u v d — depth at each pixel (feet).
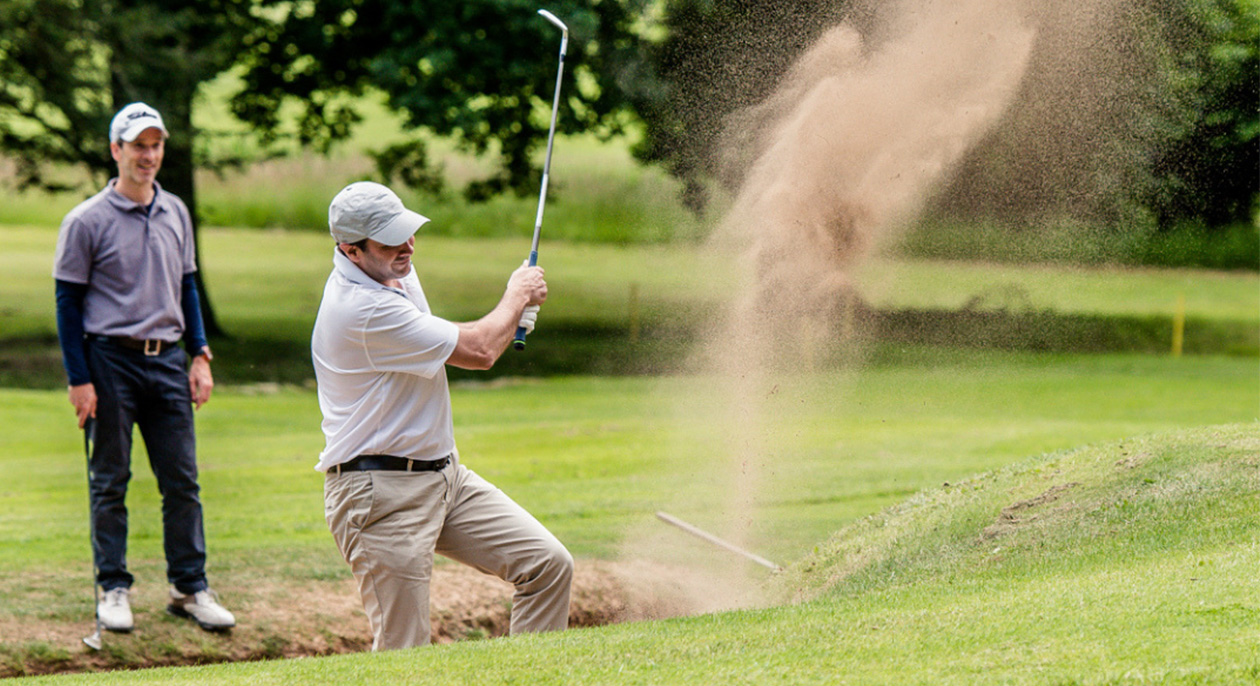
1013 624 35.81
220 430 137.18
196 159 211.41
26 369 185.98
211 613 61.00
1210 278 263.29
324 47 207.10
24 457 116.78
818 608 42.86
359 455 44.09
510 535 46.62
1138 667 30.27
